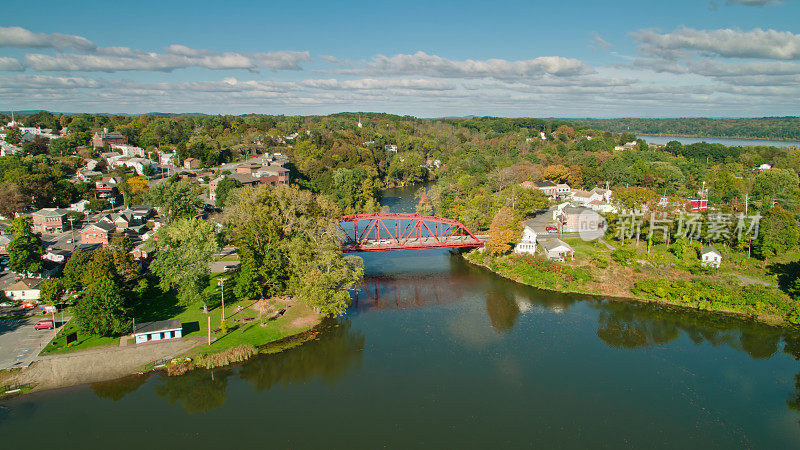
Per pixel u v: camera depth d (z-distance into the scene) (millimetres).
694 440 54688
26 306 84812
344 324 85438
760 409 60781
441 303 95625
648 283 98000
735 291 93375
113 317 73250
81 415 58531
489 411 59844
